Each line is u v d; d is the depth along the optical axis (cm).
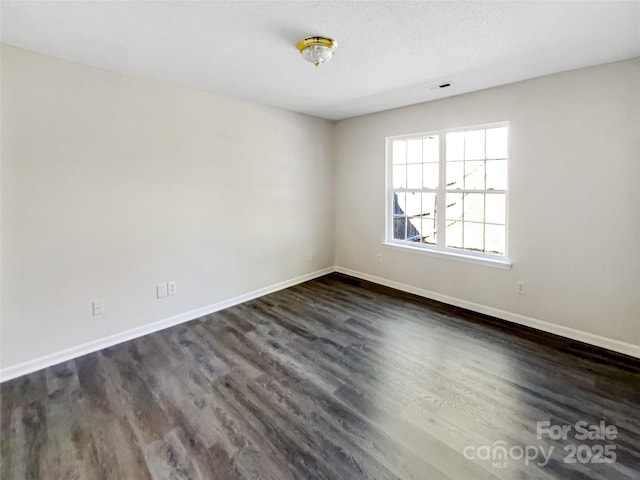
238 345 279
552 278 293
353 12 182
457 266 361
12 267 231
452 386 220
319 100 362
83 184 258
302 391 216
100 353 267
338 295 403
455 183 364
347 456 164
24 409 199
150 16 186
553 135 282
